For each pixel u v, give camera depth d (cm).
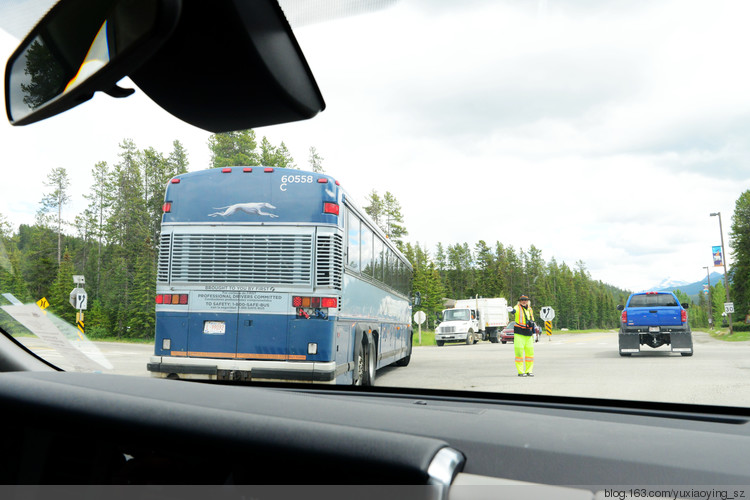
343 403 149
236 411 130
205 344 730
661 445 118
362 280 904
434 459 102
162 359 737
